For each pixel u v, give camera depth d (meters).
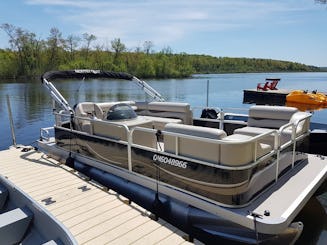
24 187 4.07
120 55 58.59
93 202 3.61
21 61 47.59
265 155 3.26
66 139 5.24
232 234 2.94
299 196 3.19
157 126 5.25
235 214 2.89
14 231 3.26
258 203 3.06
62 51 51.31
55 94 5.39
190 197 3.26
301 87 34.31
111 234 2.93
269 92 18.17
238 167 2.87
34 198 3.72
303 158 4.29
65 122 5.66
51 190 3.97
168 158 3.43
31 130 11.16
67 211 3.38
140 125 4.24
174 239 2.85
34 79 47.28
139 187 3.86
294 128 3.81
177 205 3.37
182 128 3.28
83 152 4.86
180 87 33.50
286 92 17.81
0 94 23.86
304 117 4.09
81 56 54.72
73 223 3.13
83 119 4.76
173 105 5.59
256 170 3.07
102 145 4.43
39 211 3.27
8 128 11.52
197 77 70.50
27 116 14.02
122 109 4.58
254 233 2.79
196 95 23.66
